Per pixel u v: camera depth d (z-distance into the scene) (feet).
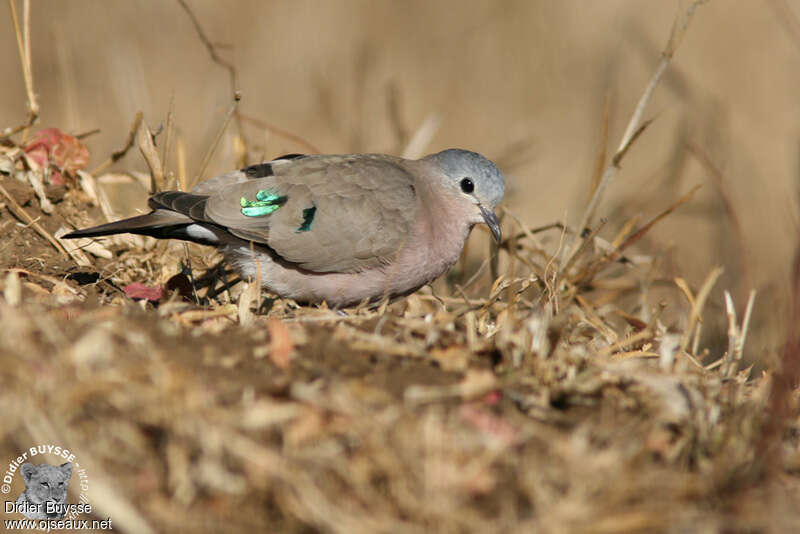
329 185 32.12
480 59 69.82
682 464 21.48
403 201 32.78
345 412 20.43
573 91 66.90
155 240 35.37
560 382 24.06
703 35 68.59
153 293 31.22
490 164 35.86
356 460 19.83
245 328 25.25
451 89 66.13
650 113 62.44
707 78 64.28
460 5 74.08
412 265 33.12
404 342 24.86
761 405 24.22
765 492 20.99
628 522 19.19
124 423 20.11
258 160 42.68
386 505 19.31
